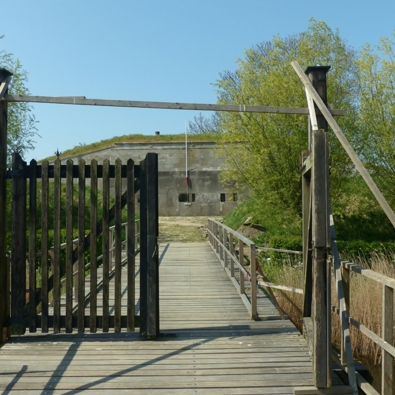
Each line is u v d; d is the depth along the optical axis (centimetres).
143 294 575
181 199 3033
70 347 545
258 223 2027
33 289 569
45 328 570
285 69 1759
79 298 571
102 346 549
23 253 570
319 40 1784
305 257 553
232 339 580
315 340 421
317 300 419
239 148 1827
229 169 1888
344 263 478
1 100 558
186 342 567
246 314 723
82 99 565
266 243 1773
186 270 1207
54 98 564
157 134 3334
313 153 414
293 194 1766
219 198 2983
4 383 445
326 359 420
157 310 577
